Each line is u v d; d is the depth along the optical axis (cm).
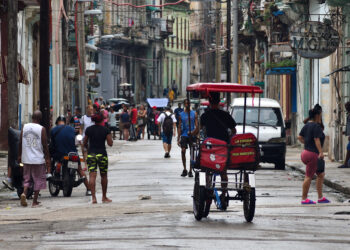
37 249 2227
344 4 5728
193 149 3175
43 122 5078
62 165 4050
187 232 2539
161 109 12400
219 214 3080
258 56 12388
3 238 2484
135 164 6078
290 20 9100
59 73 9669
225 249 2198
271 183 4556
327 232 2575
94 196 3653
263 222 2833
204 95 3141
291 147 8681
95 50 15762
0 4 6788
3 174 5094
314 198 3797
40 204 3659
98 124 3684
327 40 5828
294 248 2228
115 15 18788
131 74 19925
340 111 6181
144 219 2902
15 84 4669
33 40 9238
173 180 4719
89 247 2247
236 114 5806
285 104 9950
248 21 11481
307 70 8281
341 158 6141
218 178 4178
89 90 16000
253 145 2905
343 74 6194
